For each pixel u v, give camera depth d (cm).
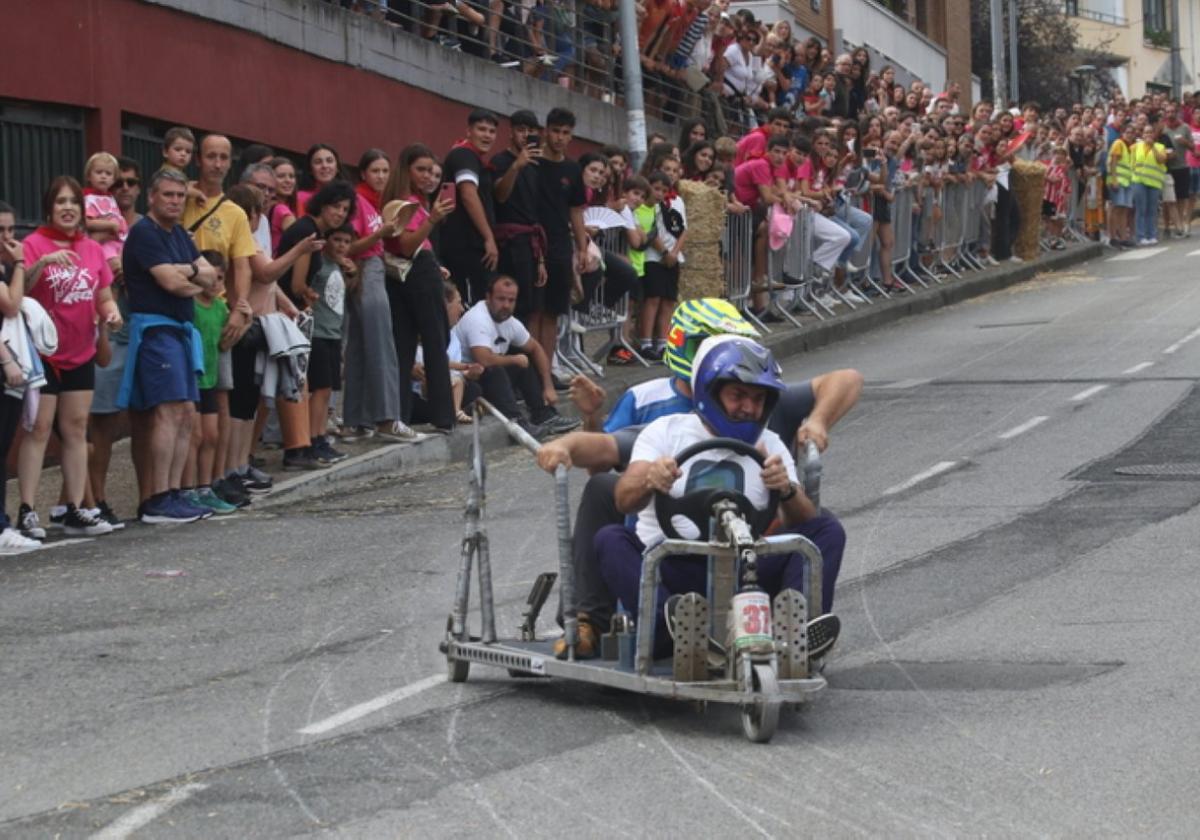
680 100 2656
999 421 1518
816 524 737
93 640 885
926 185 2708
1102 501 1162
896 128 2694
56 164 1525
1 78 1445
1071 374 1789
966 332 2255
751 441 721
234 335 1258
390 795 622
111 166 1267
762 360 714
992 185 2967
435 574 1030
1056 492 1201
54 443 1452
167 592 1001
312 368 1398
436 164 1513
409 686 779
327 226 1399
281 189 1434
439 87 2130
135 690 784
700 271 1962
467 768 652
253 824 594
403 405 1508
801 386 779
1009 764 648
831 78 2864
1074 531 1077
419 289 1498
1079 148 3466
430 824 589
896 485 1256
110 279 1197
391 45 2023
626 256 1902
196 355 1223
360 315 1466
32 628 916
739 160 2233
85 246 1180
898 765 649
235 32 1738
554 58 2441
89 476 1229
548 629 878
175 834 587
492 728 706
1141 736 678
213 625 915
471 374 1507
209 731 712
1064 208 3303
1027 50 5847
